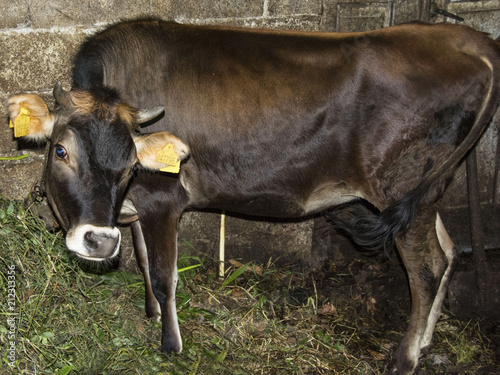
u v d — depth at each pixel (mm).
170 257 2203
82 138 1803
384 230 2061
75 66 2090
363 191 2203
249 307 2486
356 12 2664
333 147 2146
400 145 2115
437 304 2357
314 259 2873
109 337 2125
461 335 2498
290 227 2789
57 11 2330
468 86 2088
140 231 2352
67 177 1828
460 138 2141
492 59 2086
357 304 2619
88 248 1781
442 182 2160
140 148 1945
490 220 2992
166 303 2188
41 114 1852
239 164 2166
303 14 2559
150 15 2404
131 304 2365
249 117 2111
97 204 1797
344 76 2084
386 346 2412
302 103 2100
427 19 2688
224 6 2486
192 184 2223
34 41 2338
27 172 2463
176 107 2119
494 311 2664
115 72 2109
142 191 2154
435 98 2080
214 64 2109
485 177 2924
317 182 2211
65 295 2135
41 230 2213
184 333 2287
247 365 2203
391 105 2086
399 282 2707
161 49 2115
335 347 2352
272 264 2820
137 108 1941
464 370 2330
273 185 2203
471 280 2695
